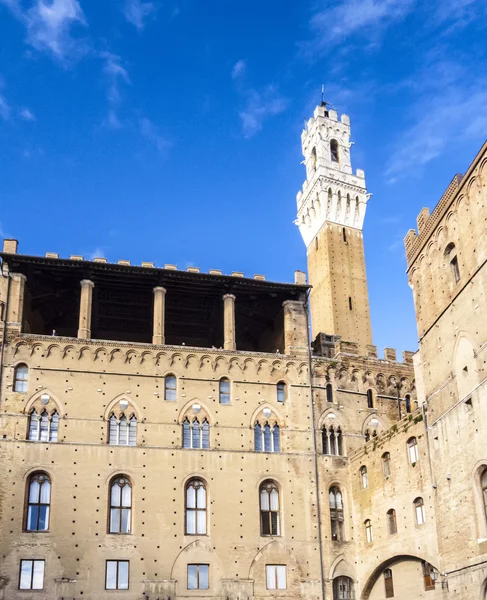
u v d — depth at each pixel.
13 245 74.25
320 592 69.62
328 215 115.50
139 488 69.12
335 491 74.69
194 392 74.12
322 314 111.12
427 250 66.81
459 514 57.12
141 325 87.88
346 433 77.19
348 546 72.38
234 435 73.50
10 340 71.56
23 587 63.81
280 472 73.31
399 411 80.62
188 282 78.06
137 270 75.94
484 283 56.34
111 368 72.88
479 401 55.69
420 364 66.81
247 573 68.75
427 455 62.94
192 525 69.44
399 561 66.69
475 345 56.97
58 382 71.12
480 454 55.03
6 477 66.69
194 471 71.00
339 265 112.25
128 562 66.50
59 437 69.25
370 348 83.25
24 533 65.25
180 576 67.19
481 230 57.19
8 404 69.25
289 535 71.19
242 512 70.75
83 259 74.81
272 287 79.69
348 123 125.00
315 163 120.75
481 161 57.50
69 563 65.19
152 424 71.81
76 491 67.62
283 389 77.25
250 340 91.25
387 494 68.19
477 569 54.00
